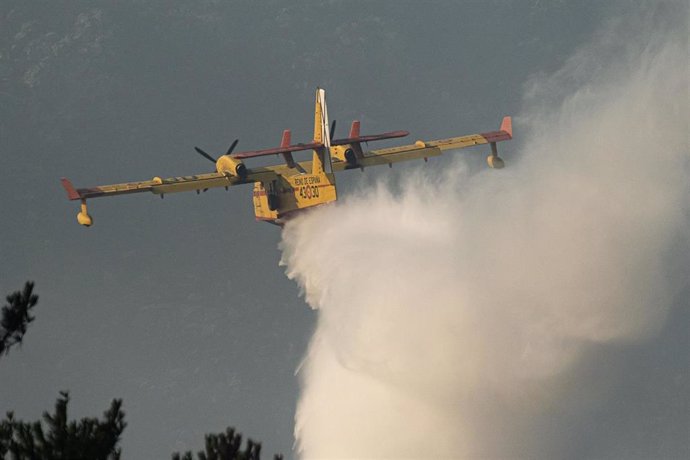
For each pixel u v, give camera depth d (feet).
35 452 235.20
